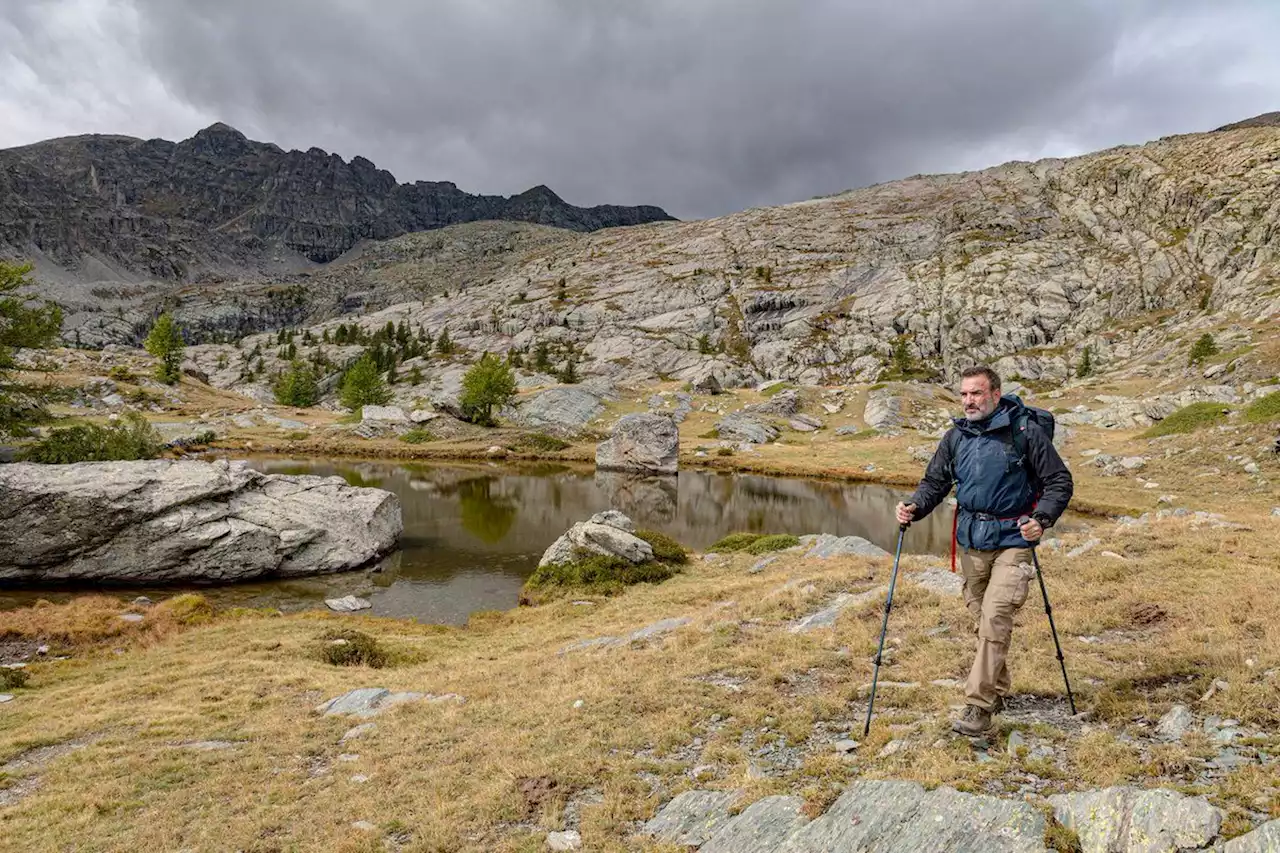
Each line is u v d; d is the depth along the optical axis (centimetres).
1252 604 1108
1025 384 13750
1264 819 519
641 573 3162
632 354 19688
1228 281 14212
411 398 16562
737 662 1291
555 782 891
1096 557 1738
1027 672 966
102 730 1433
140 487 3469
